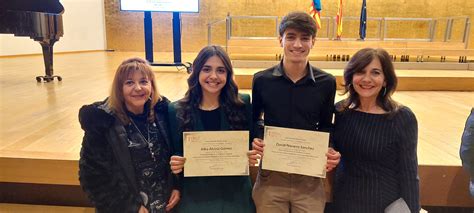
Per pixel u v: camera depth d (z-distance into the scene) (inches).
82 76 181.8
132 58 57.6
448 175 72.9
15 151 73.7
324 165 56.3
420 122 109.5
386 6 321.7
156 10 195.0
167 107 60.8
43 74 186.4
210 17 339.6
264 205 60.6
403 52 220.1
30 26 150.5
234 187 60.9
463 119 114.0
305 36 56.0
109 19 344.2
